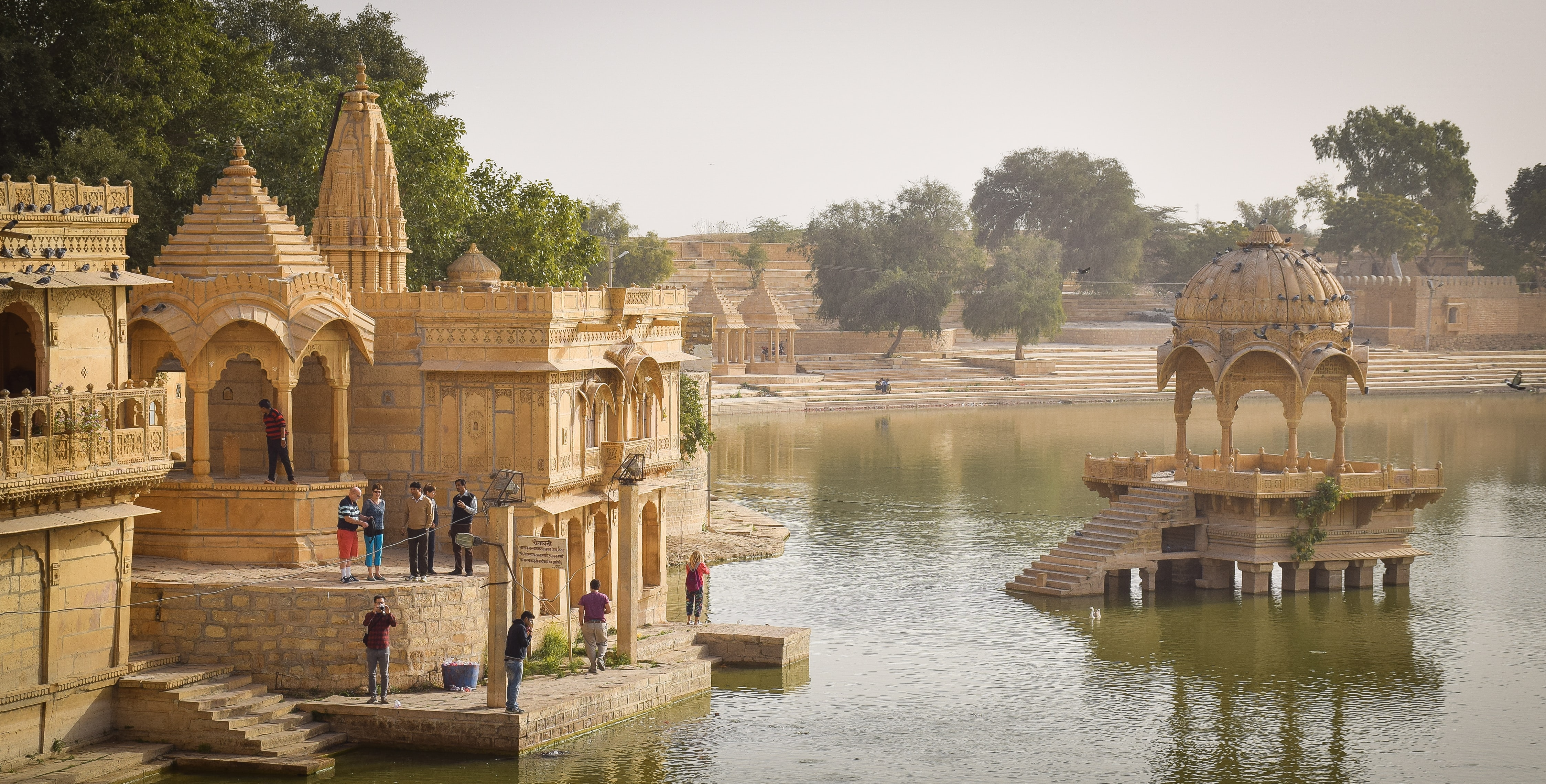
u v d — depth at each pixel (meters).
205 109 52.06
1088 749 29.98
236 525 31.62
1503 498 66.31
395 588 29.16
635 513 33.09
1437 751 30.19
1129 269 159.38
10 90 47.88
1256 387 45.81
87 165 44.72
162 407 28.83
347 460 32.88
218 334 31.64
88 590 26.98
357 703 28.34
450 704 28.58
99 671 27.17
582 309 33.72
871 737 30.42
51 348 26.58
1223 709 32.94
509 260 56.78
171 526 31.86
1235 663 36.81
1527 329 141.75
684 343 51.38
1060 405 115.38
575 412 33.56
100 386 27.70
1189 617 41.50
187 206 49.25
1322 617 41.84
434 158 53.00
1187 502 44.78
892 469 74.69
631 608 33.00
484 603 30.47
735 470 74.06
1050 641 38.69
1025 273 123.62
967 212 129.62
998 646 38.12
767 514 59.84
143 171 47.06
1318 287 45.47
